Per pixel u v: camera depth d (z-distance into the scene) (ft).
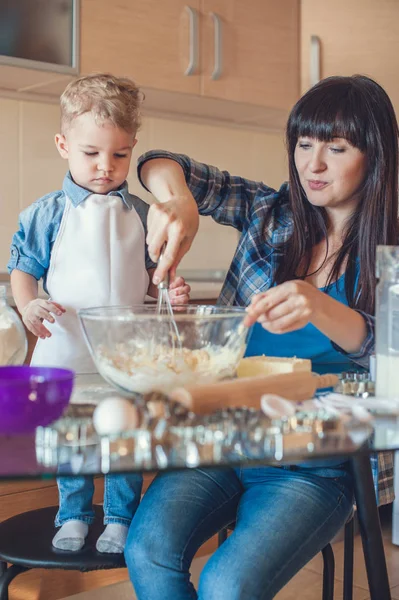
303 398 3.05
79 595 6.24
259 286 4.86
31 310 4.65
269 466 4.02
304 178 4.55
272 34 10.86
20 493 5.88
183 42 9.91
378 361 3.06
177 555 3.66
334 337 3.54
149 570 3.62
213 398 2.74
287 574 3.47
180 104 10.69
